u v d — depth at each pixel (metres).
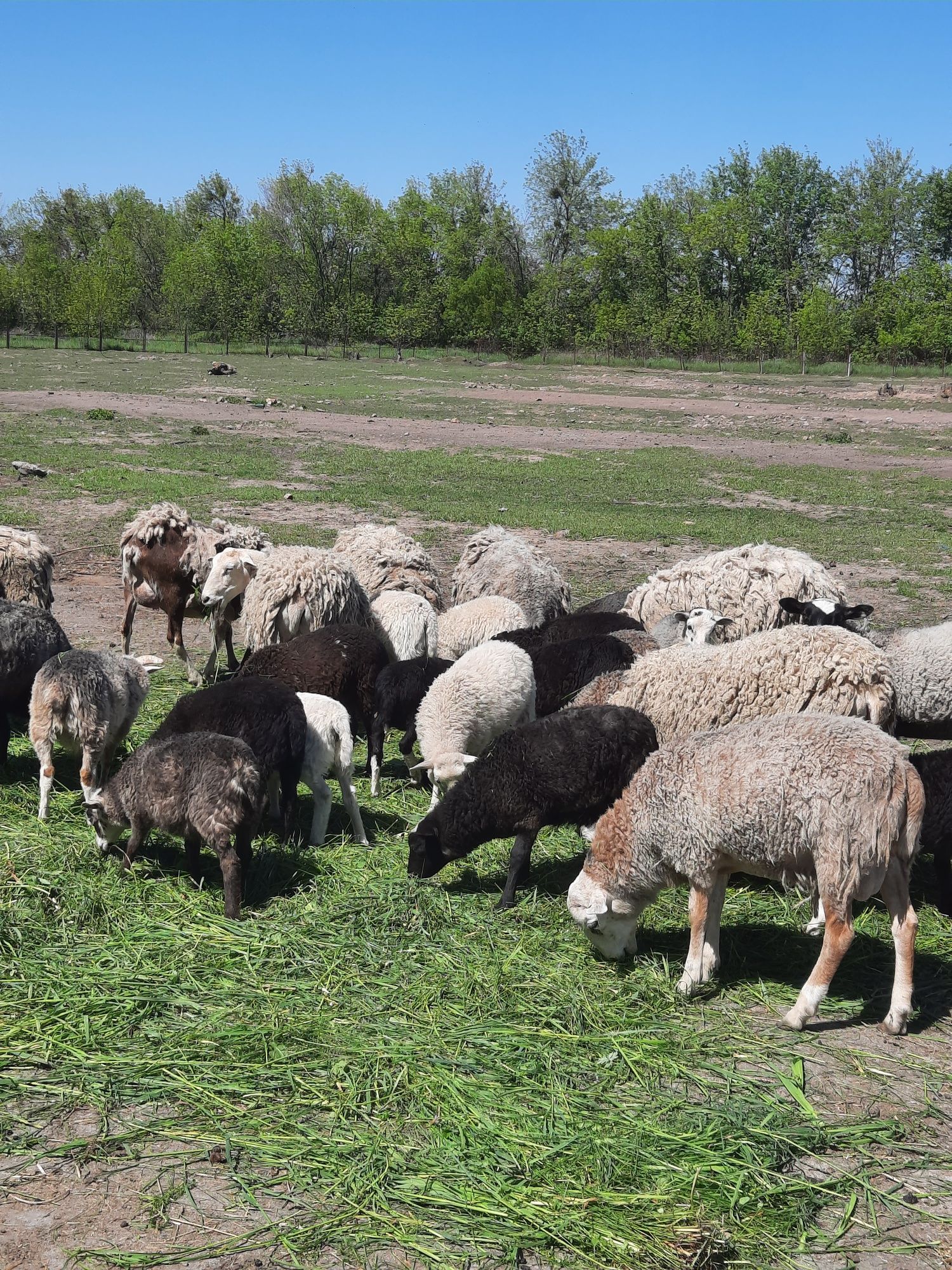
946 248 82.00
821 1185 4.11
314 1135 4.25
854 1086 4.78
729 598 9.72
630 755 6.61
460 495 23.00
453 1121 4.37
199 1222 3.80
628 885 5.64
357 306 90.44
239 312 84.62
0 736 8.09
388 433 34.19
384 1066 4.72
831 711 7.07
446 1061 4.76
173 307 88.50
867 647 7.12
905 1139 4.42
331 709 7.34
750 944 6.11
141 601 11.63
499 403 45.41
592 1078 4.75
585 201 93.00
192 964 5.50
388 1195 3.96
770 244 87.50
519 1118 4.42
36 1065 4.68
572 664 8.94
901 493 24.27
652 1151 4.24
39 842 6.80
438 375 60.69
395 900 6.33
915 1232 3.91
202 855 6.93
